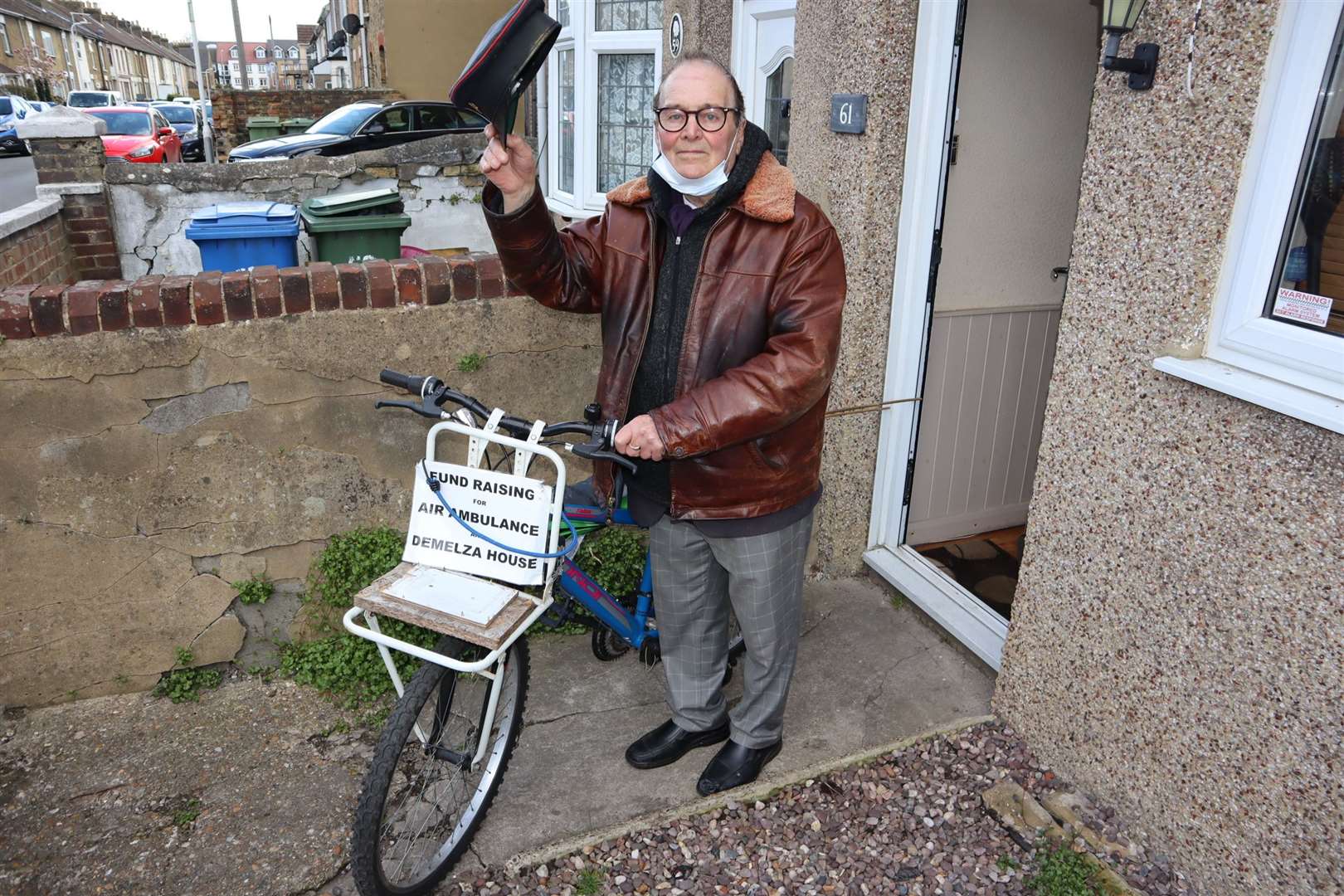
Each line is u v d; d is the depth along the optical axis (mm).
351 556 3139
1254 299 1981
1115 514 2348
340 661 3131
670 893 2371
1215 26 1931
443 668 2201
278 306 2883
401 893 2254
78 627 3004
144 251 6891
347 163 7289
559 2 6395
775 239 2141
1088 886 2320
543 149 7223
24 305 2662
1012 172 3654
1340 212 1815
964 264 3721
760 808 2625
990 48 3422
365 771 2797
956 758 2789
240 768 2803
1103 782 2518
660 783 2701
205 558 3066
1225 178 1970
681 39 4824
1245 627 2059
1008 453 4184
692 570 2531
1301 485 1897
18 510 2832
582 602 2756
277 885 2402
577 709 3023
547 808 2605
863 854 2480
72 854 2490
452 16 14344
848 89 3281
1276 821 2055
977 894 2359
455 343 3105
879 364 3545
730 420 2041
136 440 2877
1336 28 1776
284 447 3027
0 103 22891
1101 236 2275
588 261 2408
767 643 2500
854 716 2969
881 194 3295
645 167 5941
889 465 3678
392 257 5383
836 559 3793
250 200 7062
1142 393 2223
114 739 2918
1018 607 2740
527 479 2131
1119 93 2172
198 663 3162
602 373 2436
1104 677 2457
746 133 2135
